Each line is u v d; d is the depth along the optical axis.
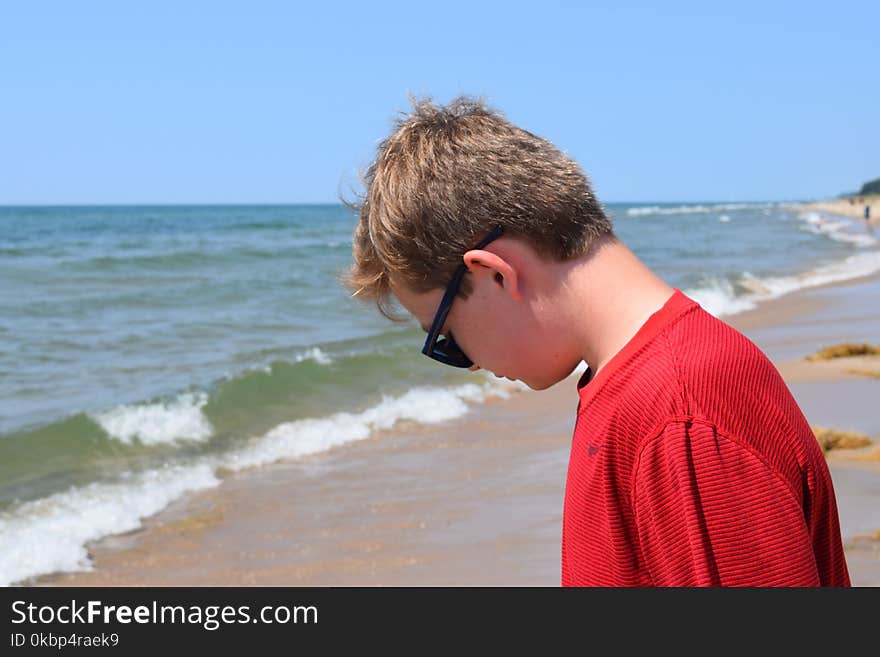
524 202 1.22
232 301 18.92
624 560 1.14
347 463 7.81
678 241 45.16
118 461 7.81
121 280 22.25
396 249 1.28
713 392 1.10
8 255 29.73
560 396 10.37
